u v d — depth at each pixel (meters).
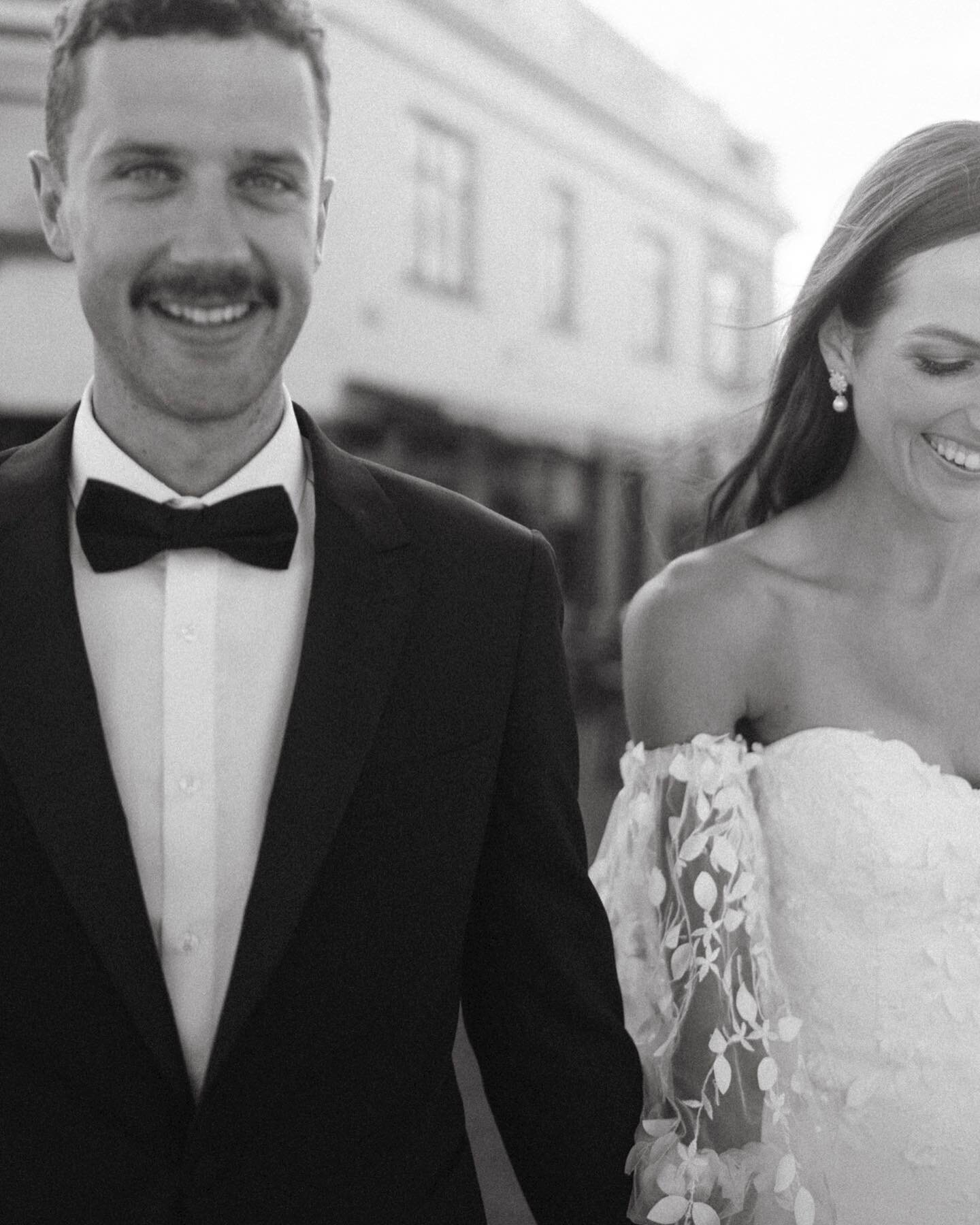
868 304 1.75
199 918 1.37
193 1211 1.33
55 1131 1.33
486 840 1.55
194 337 1.32
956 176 1.68
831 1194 1.73
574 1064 1.55
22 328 7.27
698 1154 1.66
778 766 1.80
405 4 9.05
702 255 12.49
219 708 1.41
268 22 1.32
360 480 1.52
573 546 10.53
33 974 1.32
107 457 1.42
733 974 1.70
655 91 11.96
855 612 1.85
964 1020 1.74
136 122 1.29
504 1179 3.46
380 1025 1.42
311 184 1.36
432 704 1.46
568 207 10.89
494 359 9.99
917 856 1.73
